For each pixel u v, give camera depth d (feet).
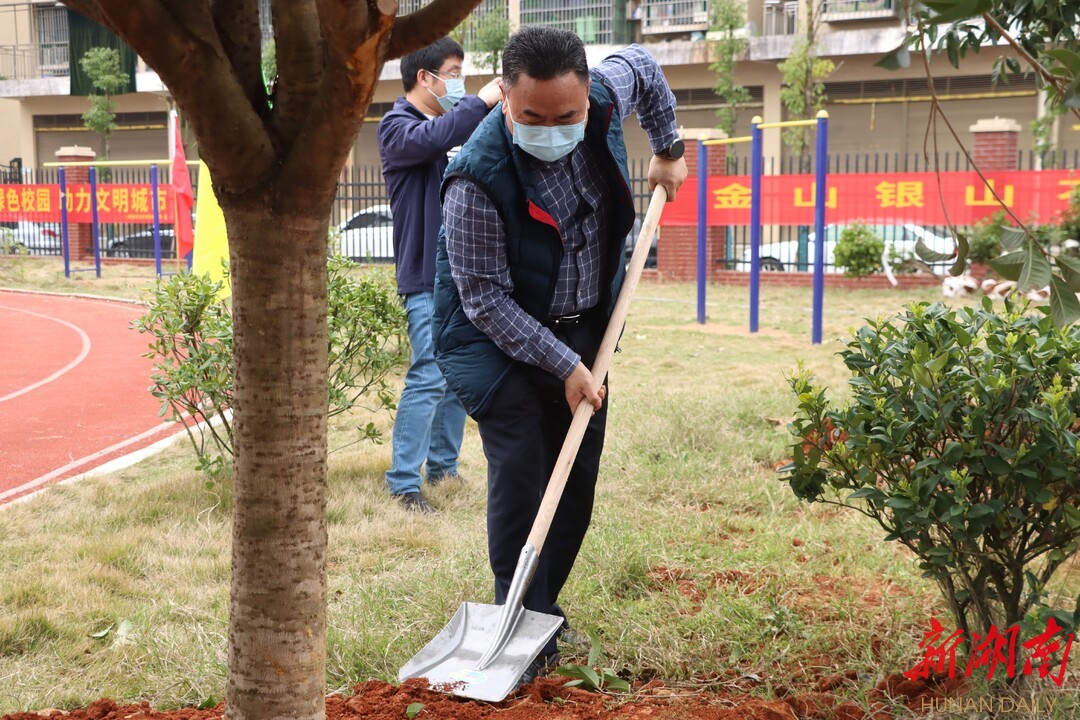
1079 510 8.66
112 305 56.59
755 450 20.02
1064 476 8.61
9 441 24.70
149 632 11.79
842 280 57.98
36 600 13.01
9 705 10.12
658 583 13.32
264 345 6.37
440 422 18.38
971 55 80.28
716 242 62.39
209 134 5.80
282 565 6.65
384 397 18.63
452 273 10.18
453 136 15.89
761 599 12.25
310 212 6.21
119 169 108.88
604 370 10.53
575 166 10.12
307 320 6.41
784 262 63.31
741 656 10.76
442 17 5.85
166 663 10.92
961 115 82.33
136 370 35.70
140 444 24.23
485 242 9.89
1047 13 8.89
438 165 16.80
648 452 20.20
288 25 5.77
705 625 11.45
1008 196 47.03
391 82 99.76
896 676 10.08
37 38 112.57
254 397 6.46
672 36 91.15
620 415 23.40
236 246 6.29
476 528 16.19
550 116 9.21
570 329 10.80
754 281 40.83
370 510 16.89
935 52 10.18
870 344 9.93
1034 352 8.99
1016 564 9.28
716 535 15.28
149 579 14.06
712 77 89.45
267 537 6.61
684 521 15.97
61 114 111.75
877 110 84.94
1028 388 9.18
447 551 14.84
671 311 48.91
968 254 7.17
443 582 12.95
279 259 6.25
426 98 16.75
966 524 9.09
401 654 11.01
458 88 16.89
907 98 83.46
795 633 11.12
